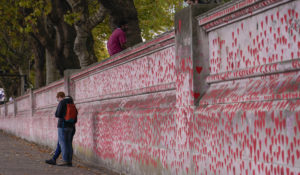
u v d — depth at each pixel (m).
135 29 12.84
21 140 23.34
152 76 7.18
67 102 10.27
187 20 5.51
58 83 14.92
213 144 4.91
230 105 4.68
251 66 4.50
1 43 35.81
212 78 5.24
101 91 10.28
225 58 5.03
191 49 5.40
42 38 17.91
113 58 8.95
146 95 7.54
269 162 3.93
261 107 4.10
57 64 18.28
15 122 28.45
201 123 5.19
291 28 3.88
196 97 5.40
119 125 8.45
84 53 14.91
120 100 8.96
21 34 24.67
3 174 8.55
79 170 9.37
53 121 15.70
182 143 5.72
